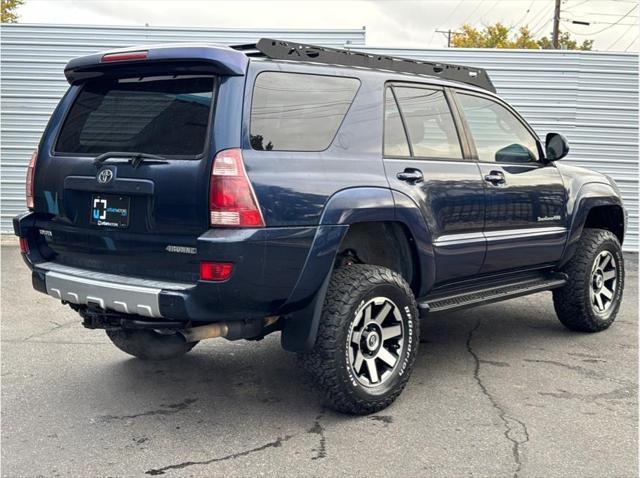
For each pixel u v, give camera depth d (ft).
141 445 11.12
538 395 13.58
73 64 12.68
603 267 18.53
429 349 16.90
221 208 10.45
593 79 36.47
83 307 12.30
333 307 11.75
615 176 37.17
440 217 13.79
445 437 11.46
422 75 14.80
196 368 15.23
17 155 36.83
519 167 16.26
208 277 10.39
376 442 11.25
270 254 10.74
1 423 12.00
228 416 12.39
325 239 11.41
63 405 12.89
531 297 23.58
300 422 12.12
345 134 12.42
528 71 36.42
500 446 11.12
